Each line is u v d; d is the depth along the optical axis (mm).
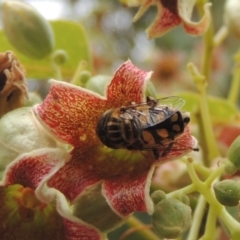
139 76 97
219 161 119
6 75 109
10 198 105
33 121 101
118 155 100
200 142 131
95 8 292
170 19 114
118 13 294
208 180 104
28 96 110
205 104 128
